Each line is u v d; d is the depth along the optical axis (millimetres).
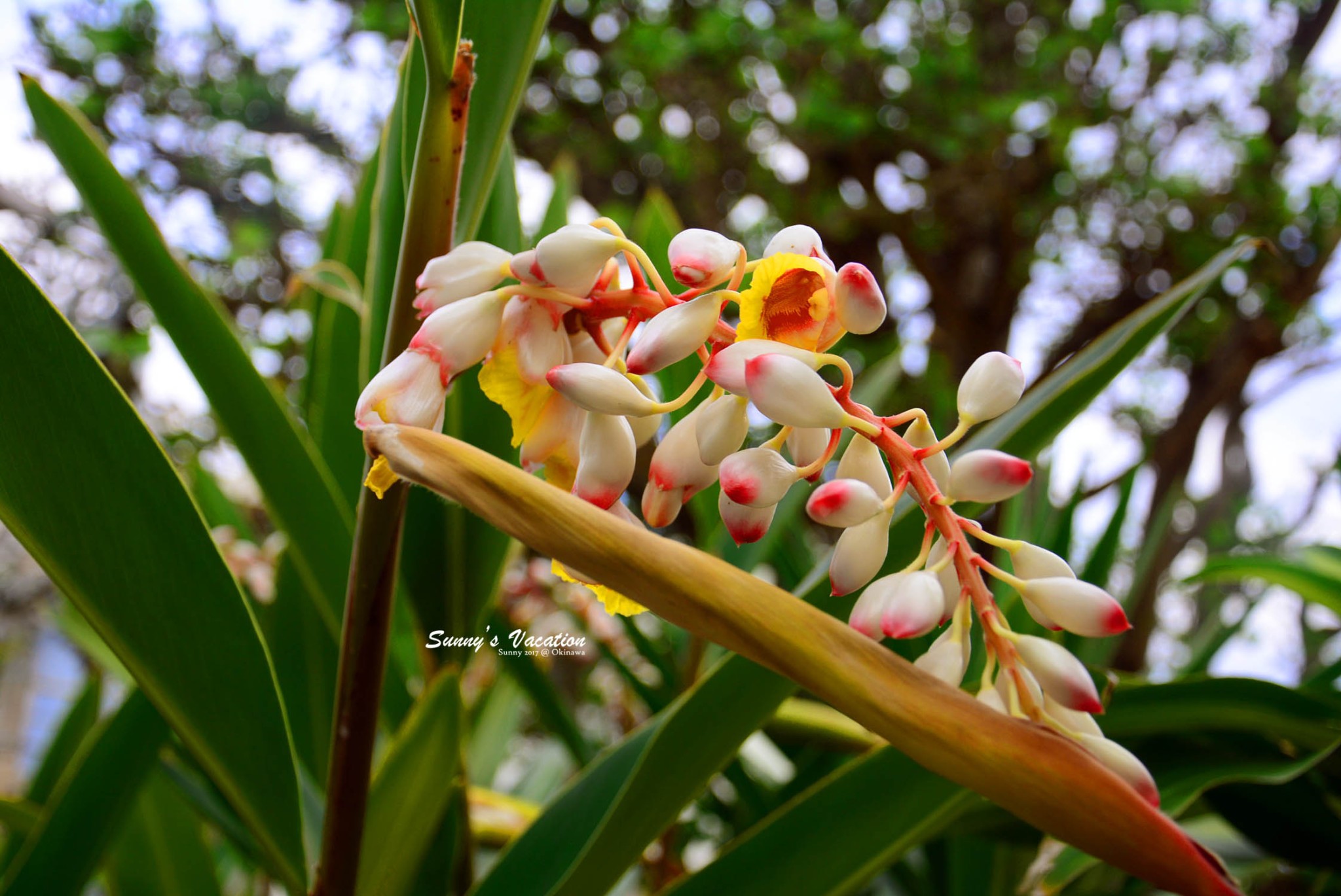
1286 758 521
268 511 556
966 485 288
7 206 2504
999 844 676
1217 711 493
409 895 519
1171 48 3152
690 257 291
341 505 558
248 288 3156
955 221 3250
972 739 259
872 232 3309
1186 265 3094
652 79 2885
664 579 269
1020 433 435
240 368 536
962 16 3275
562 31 3082
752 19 2787
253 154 3242
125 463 374
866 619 274
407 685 673
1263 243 444
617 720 1291
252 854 613
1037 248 3287
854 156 3053
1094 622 272
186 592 395
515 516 273
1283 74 3184
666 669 869
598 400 297
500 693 1060
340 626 567
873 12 3133
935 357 2979
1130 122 3250
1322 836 554
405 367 311
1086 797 251
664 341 294
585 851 430
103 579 390
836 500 279
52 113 521
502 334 327
